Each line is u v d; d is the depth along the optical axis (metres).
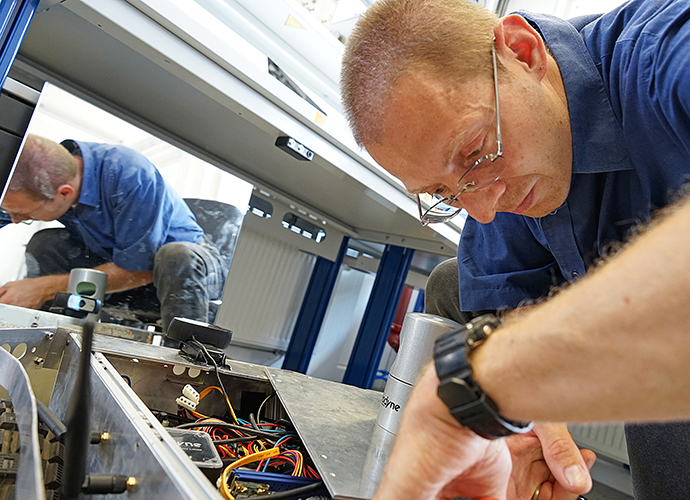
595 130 0.78
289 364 2.52
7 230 1.11
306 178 1.88
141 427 0.48
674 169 0.71
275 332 2.48
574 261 0.94
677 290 0.27
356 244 2.64
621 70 0.74
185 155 1.40
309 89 1.50
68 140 1.17
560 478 0.59
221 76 1.13
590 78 0.79
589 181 0.87
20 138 1.09
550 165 0.79
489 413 0.35
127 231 1.30
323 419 0.77
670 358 0.27
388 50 0.71
